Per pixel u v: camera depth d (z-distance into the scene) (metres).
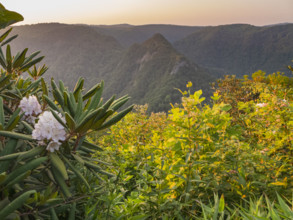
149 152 2.79
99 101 1.42
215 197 1.73
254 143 3.14
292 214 1.54
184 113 2.69
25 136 1.24
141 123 4.11
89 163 1.36
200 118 2.58
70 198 1.50
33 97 1.57
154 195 1.87
